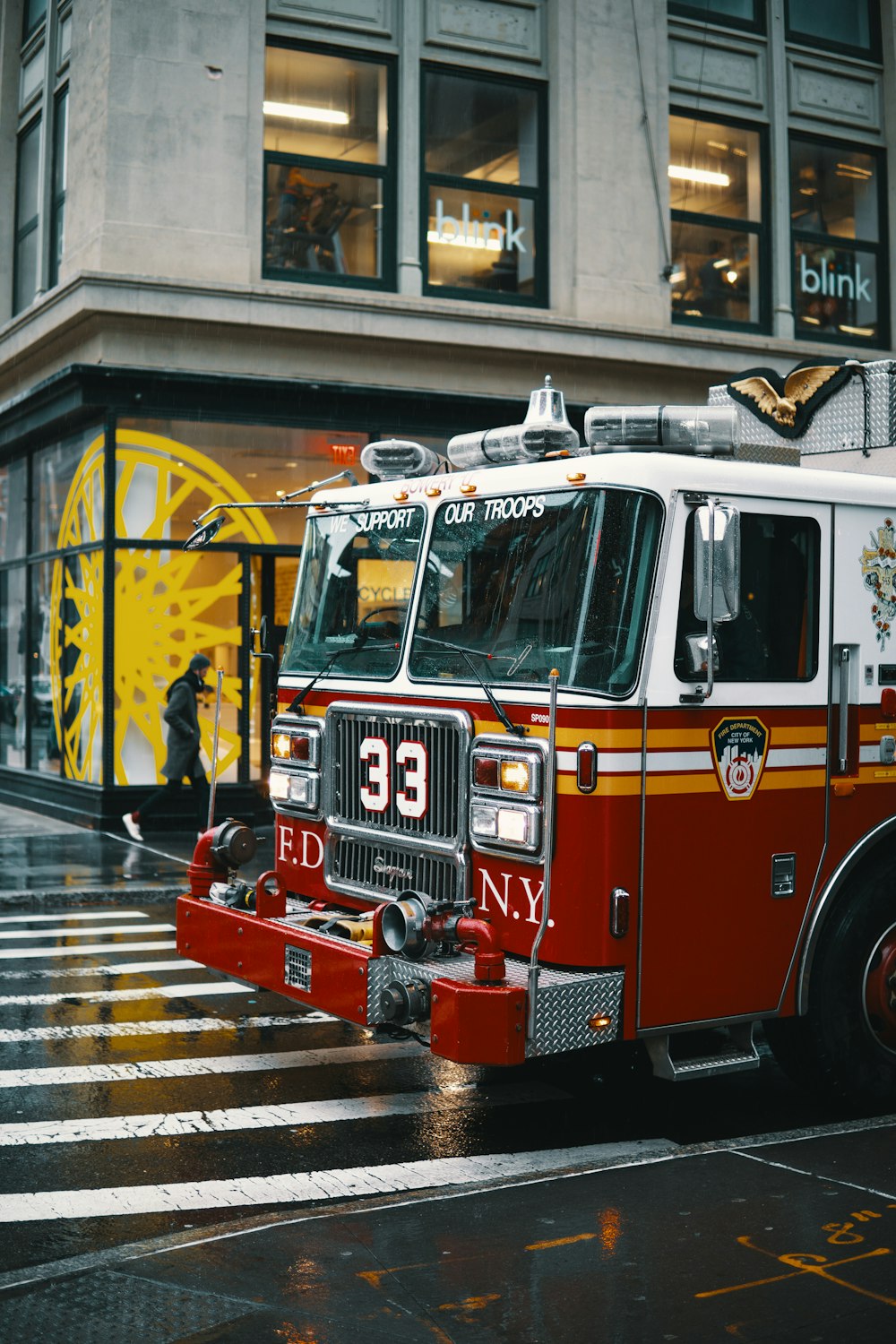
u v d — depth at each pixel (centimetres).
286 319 1547
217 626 1573
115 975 914
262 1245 459
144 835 1521
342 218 1641
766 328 1866
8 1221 505
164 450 1539
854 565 613
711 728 565
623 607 548
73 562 1644
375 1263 444
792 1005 596
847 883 620
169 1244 462
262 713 1597
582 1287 425
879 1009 621
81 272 1464
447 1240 461
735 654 576
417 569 645
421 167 1664
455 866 596
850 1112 630
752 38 1841
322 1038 768
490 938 525
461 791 589
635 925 546
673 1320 402
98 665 1563
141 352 1512
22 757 1823
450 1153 577
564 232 1708
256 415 1562
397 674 641
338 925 618
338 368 1593
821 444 725
